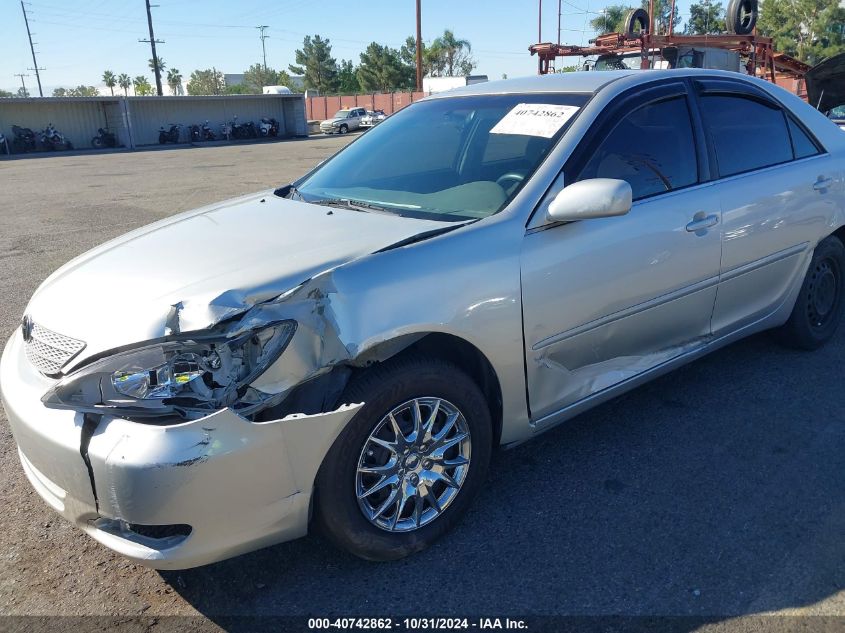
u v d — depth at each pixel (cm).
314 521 247
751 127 383
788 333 432
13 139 3541
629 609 236
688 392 393
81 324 232
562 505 294
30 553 274
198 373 212
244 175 1803
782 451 330
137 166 2284
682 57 1495
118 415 212
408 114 395
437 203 301
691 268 334
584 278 289
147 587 254
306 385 230
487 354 263
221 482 211
